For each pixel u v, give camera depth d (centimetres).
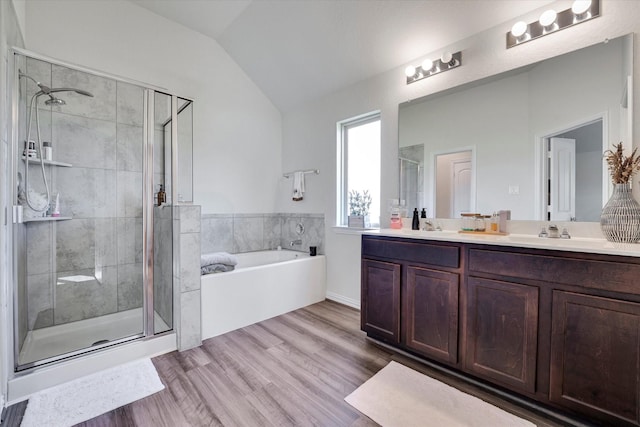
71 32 234
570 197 174
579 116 171
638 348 117
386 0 224
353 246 305
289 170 383
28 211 198
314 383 170
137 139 256
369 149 304
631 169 148
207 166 325
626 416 120
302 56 302
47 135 216
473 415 143
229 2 269
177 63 298
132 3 267
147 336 204
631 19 157
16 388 155
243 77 354
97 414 144
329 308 301
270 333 239
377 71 279
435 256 183
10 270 159
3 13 151
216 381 171
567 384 134
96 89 239
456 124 227
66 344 210
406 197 261
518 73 196
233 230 348
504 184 201
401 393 160
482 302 162
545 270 140
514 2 190
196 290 218
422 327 188
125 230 256
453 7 209
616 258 122
